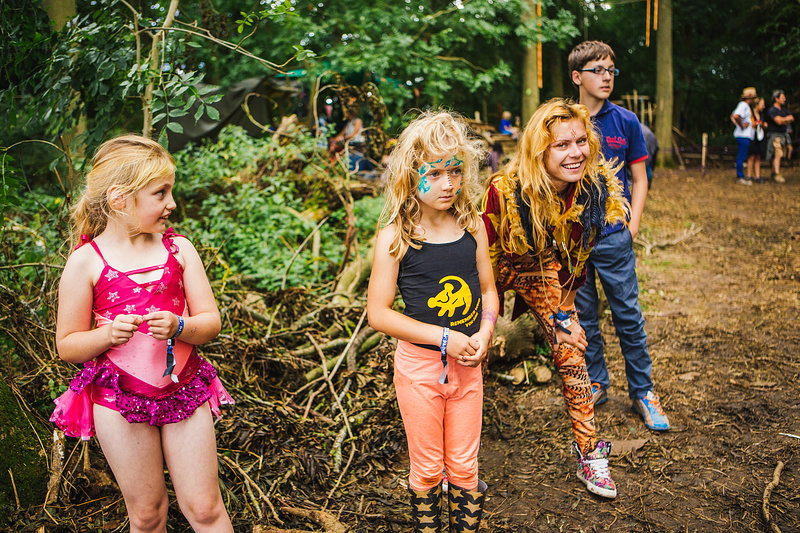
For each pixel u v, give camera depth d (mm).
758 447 3275
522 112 15648
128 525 2439
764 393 3885
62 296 1902
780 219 9219
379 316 2227
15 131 3760
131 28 3242
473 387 2305
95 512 2518
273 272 5113
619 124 3422
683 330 5070
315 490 2893
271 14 3156
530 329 4281
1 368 3143
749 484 2955
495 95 20344
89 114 4008
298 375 3805
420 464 2287
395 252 2191
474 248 2291
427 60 10352
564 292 2930
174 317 1866
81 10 4934
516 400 3936
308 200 6660
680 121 24391
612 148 3428
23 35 3691
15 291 3377
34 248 3725
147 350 1934
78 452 2764
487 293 2422
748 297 5832
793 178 13406
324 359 3855
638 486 2986
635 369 3561
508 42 15578
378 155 6785
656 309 5633
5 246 3639
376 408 3498
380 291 2225
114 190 1874
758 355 4473
